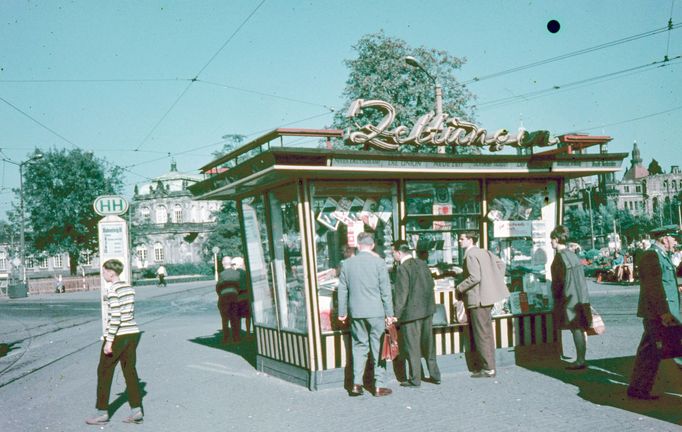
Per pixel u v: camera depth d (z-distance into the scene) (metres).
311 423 6.77
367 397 7.82
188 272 83.12
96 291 54.62
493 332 9.16
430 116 8.98
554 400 7.14
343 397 7.89
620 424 6.09
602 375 8.35
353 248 8.76
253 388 8.80
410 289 8.25
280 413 7.29
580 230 85.12
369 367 8.72
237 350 12.70
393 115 8.56
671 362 9.18
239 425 6.88
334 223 8.64
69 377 10.96
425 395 7.74
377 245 8.92
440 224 9.32
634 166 161.75
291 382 9.02
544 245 9.91
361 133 8.28
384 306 7.93
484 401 7.26
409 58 18.86
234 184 9.07
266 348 9.90
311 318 8.40
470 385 8.14
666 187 140.62
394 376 8.89
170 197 103.81
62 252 67.50
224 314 13.82
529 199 9.89
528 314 9.55
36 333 20.44
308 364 8.49
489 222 9.58
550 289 9.85
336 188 8.65
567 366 8.86
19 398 9.39
